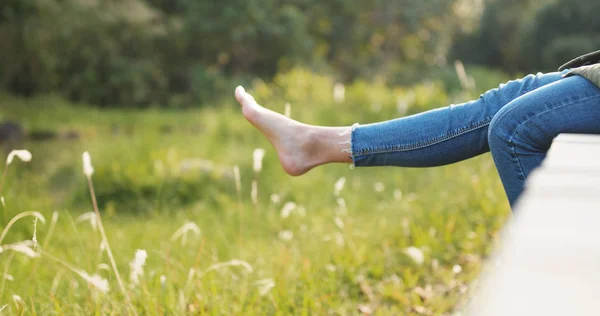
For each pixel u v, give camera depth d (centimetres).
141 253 203
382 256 356
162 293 253
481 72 1823
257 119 219
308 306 279
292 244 377
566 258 58
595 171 95
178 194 605
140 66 2195
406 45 3023
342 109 912
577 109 165
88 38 2064
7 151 998
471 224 406
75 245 409
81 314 250
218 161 705
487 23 3453
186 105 2255
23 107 1686
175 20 2333
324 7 2677
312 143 210
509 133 171
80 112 1761
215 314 250
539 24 3023
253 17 2319
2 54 1745
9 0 1623
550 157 110
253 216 491
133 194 604
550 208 75
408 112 893
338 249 358
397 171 634
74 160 797
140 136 840
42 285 295
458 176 524
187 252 366
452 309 284
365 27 2783
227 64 2511
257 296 276
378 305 299
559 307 47
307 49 2455
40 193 596
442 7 2902
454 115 192
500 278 53
